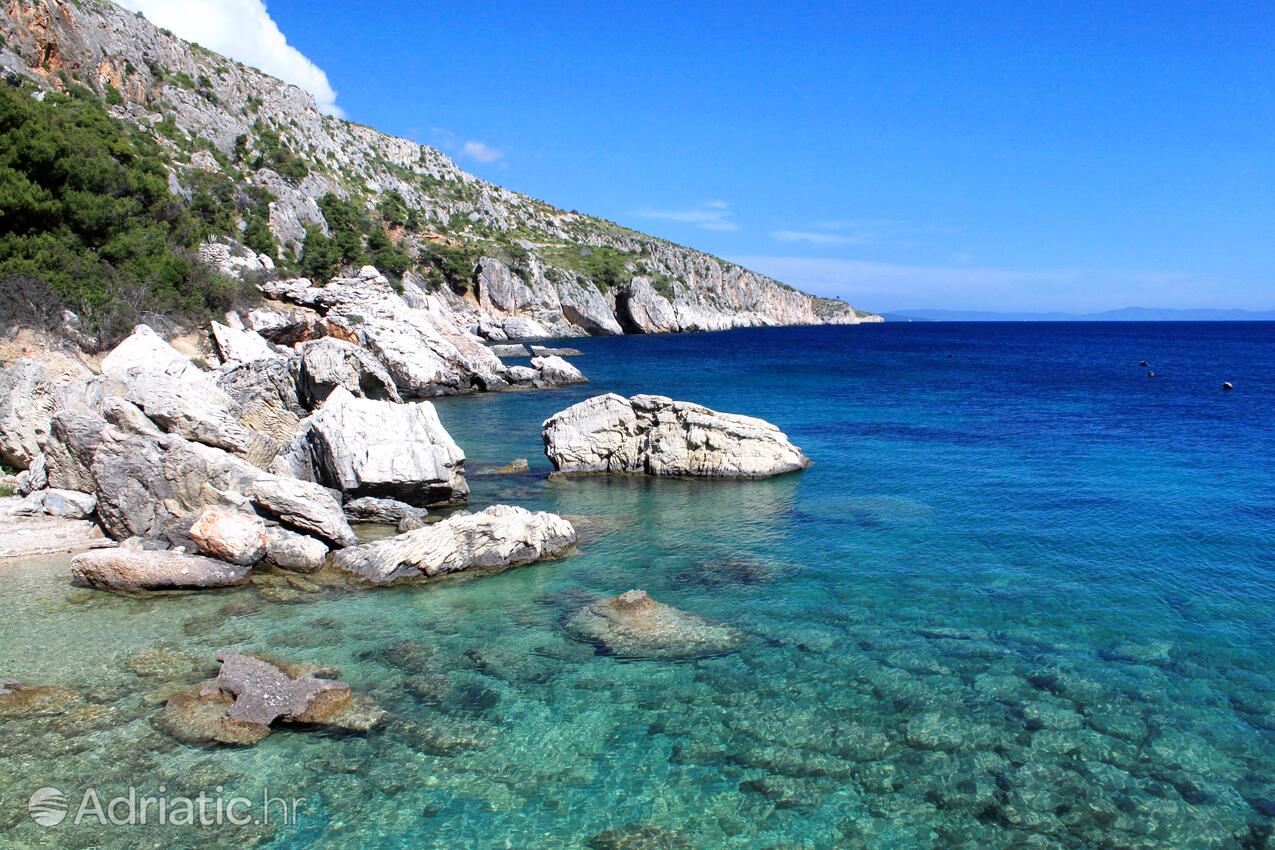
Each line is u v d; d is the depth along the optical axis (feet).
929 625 49.73
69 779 32.63
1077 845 30.07
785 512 77.00
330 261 310.24
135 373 79.51
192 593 53.72
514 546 60.90
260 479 62.80
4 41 271.90
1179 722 38.37
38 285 122.21
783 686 41.93
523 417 144.77
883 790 33.35
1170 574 58.34
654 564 61.46
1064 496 81.71
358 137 636.48
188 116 362.12
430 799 32.24
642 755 35.63
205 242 235.61
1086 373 236.43
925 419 138.10
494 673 42.96
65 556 59.52
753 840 30.17
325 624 49.06
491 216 642.22
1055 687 41.81
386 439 73.72
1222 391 181.06
